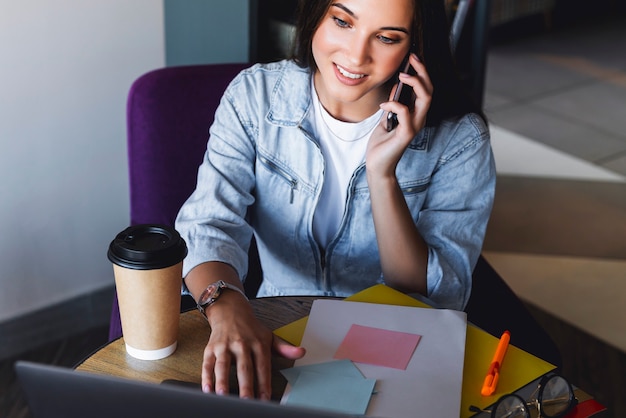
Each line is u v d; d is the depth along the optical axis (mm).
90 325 2543
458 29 2580
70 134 2277
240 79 1632
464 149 1591
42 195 2299
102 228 2457
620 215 3373
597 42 5461
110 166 2391
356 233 1628
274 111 1591
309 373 1164
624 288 2918
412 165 1586
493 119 4207
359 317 1291
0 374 2344
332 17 1392
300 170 1595
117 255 1130
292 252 1674
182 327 1265
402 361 1194
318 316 1292
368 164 1474
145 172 1834
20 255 2332
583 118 4305
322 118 1572
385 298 1360
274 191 1624
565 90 4660
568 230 3240
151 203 1849
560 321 2725
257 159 1609
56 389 825
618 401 2393
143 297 1140
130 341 1188
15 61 2113
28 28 2102
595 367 2525
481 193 1608
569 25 5691
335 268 1676
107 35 2236
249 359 1176
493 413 1098
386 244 1502
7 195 2238
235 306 1269
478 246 1588
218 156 1593
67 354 2439
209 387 1135
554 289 2885
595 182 3631
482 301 1607
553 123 4223
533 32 5496
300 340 1247
